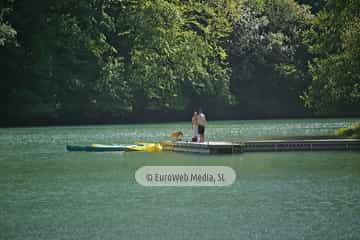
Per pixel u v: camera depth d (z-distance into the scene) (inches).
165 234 2234.3
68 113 7770.7
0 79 7406.5
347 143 4343.0
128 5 7859.3
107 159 3973.9
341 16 5206.7
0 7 7017.7
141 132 6181.1
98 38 7564.0
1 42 6550.2
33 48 7372.1
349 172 3376.0
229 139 5078.7
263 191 2901.1
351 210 2522.1
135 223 2375.7
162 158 3973.9
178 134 4483.3
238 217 2440.9
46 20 7426.2
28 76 7431.1
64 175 3376.0
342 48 5285.4
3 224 2369.6
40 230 2290.8
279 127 6624.0
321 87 5433.1
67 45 7470.5
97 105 7628.0
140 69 7819.9
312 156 4020.7
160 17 7854.3
